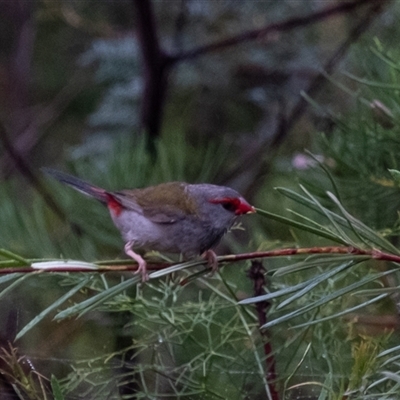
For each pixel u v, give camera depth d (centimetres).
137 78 1315
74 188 754
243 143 1318
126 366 678
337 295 462
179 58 1121
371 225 651
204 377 611
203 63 1351
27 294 804
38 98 1767
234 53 1344
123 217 716
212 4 1310
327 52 1311
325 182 673
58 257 725
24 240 729
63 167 1273
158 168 812
